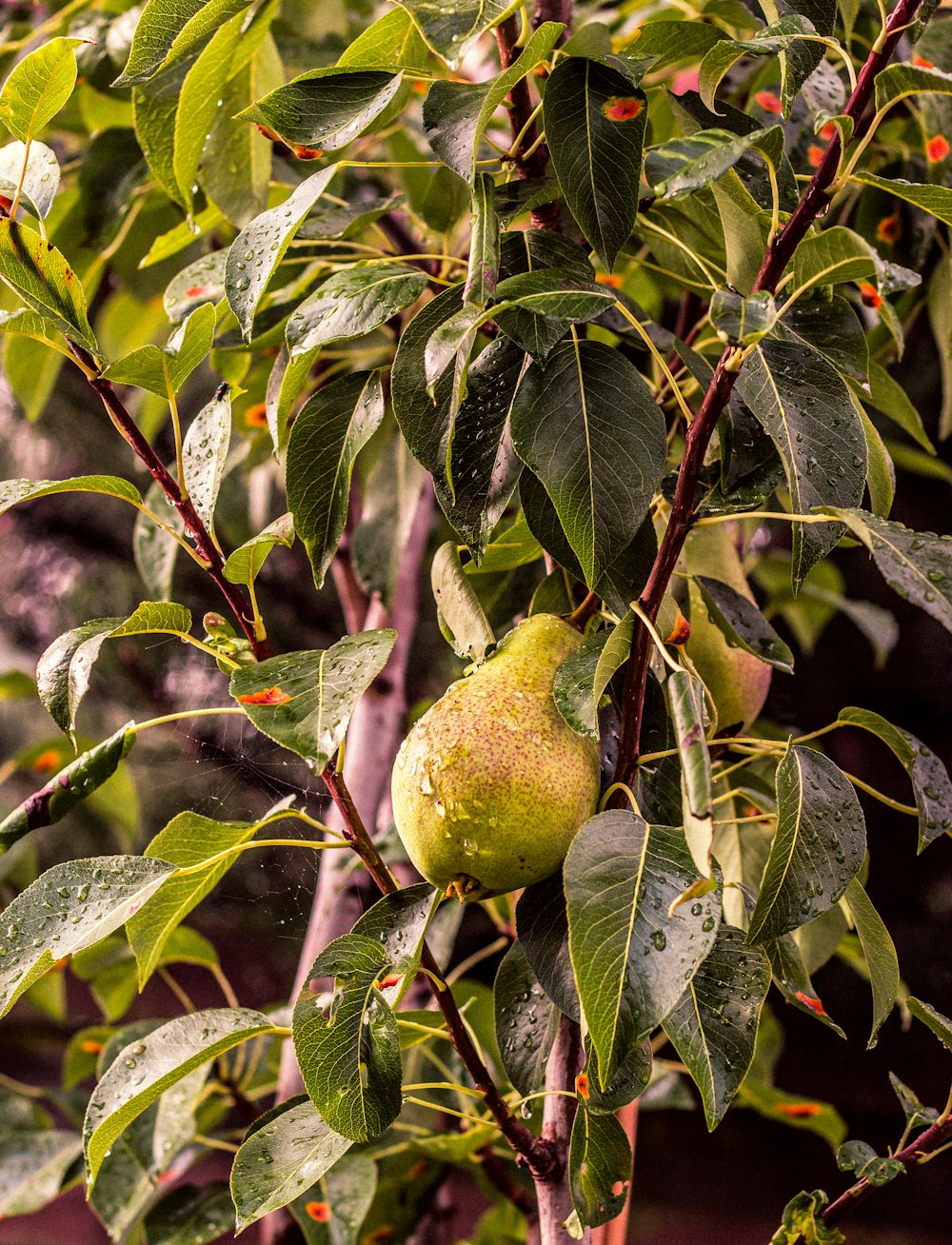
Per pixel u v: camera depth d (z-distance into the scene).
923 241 1.46
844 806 0.82
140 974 1.01
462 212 1.24
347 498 0.92
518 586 1.29
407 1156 1.54
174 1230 1.48
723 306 0.71
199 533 0.89
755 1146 5.43
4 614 4.22
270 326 1.26
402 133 1.81
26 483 0.88
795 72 0.82
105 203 1.57
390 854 1.54
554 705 0.85
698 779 0.67
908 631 4.00
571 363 0.85
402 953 0.85
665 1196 5.26
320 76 0.83
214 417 0.95
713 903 0.72
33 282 0.83
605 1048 0.68
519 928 0.86
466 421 0.87
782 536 2.38
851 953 1.55
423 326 0.87
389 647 0.78
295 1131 0.86
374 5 2.08
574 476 0.81
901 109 1.42
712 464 0.94
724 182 0.83
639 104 0.82
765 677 1.21
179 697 3.39
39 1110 1.76
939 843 4.16
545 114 0.81
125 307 2.19
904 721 4.11
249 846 0.89
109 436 3.82
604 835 0.75
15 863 2.12
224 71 1.01
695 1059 0.80
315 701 0.75
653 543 0.89
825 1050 4.72
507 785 0.80
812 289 0.93
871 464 0.99
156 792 4.13
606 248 0.81
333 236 1.18
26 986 0.82
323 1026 0.79
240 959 5.45
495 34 0.92
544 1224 0.93
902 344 0.74
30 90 0.84
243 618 0.91
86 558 4.05
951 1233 4.56
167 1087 0.90
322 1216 1.29
